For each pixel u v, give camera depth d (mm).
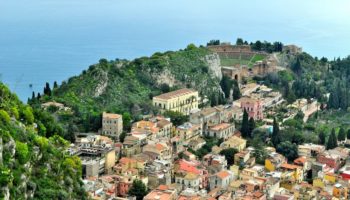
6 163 148625
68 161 194625
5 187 139750
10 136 155375
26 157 160875
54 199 165750
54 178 176750
